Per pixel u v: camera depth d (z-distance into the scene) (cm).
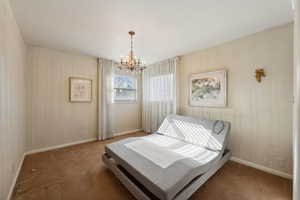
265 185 187
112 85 399
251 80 237
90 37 250
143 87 462
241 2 159
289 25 201
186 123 292
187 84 338
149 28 218
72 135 340
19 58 225
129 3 161
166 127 320
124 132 441
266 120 223
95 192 172
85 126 361
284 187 183
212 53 290
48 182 191
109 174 212
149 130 443
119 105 429
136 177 158
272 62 215
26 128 278
